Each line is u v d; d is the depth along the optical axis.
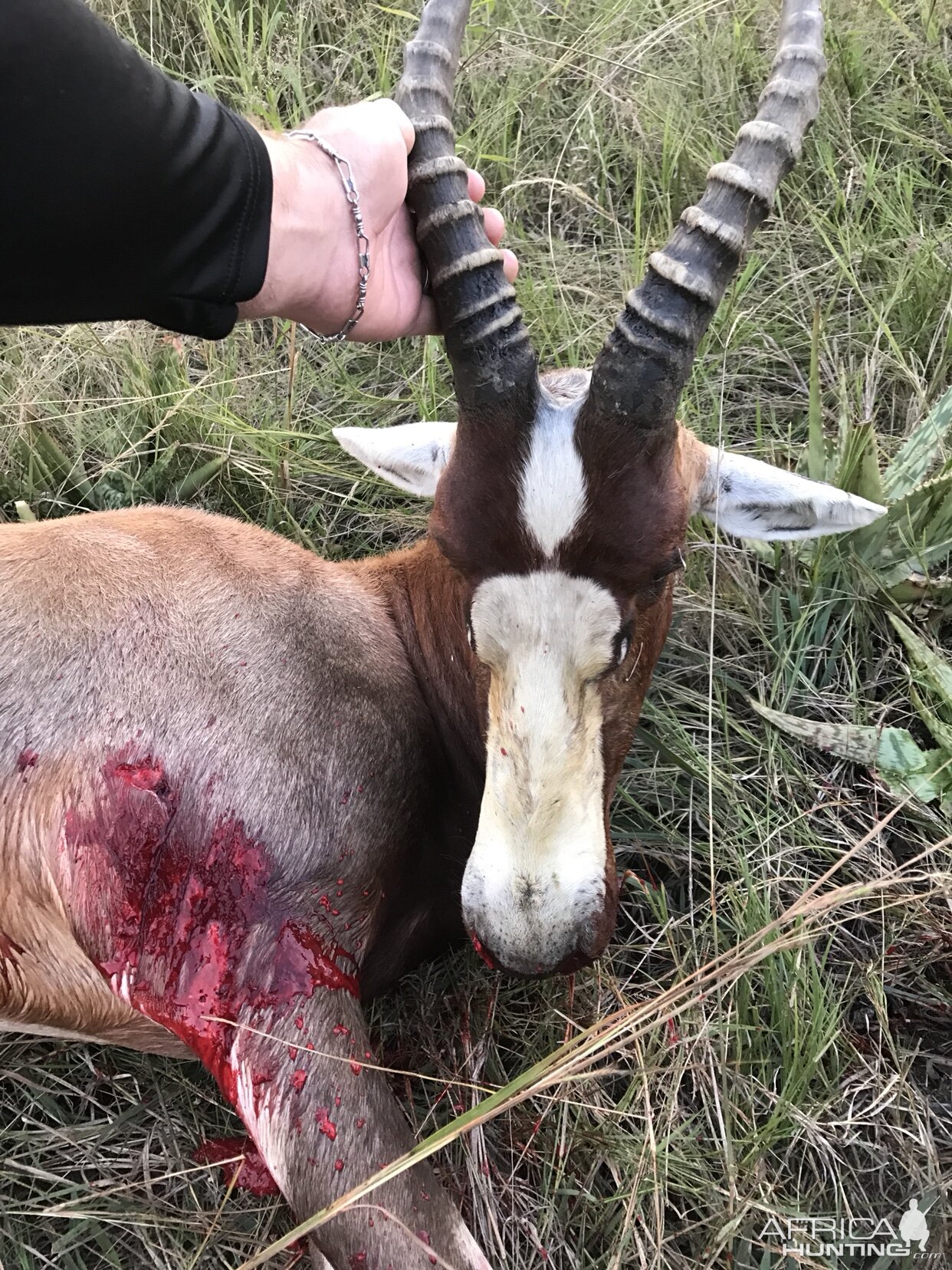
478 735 0.82
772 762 0.92
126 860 0.73
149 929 0.73
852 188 1.29
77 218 0.58
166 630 0.77
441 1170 0.77
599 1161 0.76
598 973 0.82
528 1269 0.74
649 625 0.74
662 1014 0.79
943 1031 0.83
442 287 0.67
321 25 1.48
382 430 0.84
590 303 1.21
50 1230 0.77
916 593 1.00
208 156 0.62
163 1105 0.81
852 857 0.88
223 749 0.74
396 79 1.37
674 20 1.37
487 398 0.66
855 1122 0.76
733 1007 0.79
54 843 0.74
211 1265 0.77
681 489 0.69
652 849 0.90
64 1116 0.83
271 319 1.23
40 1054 0.85
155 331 1.20
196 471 1.11
